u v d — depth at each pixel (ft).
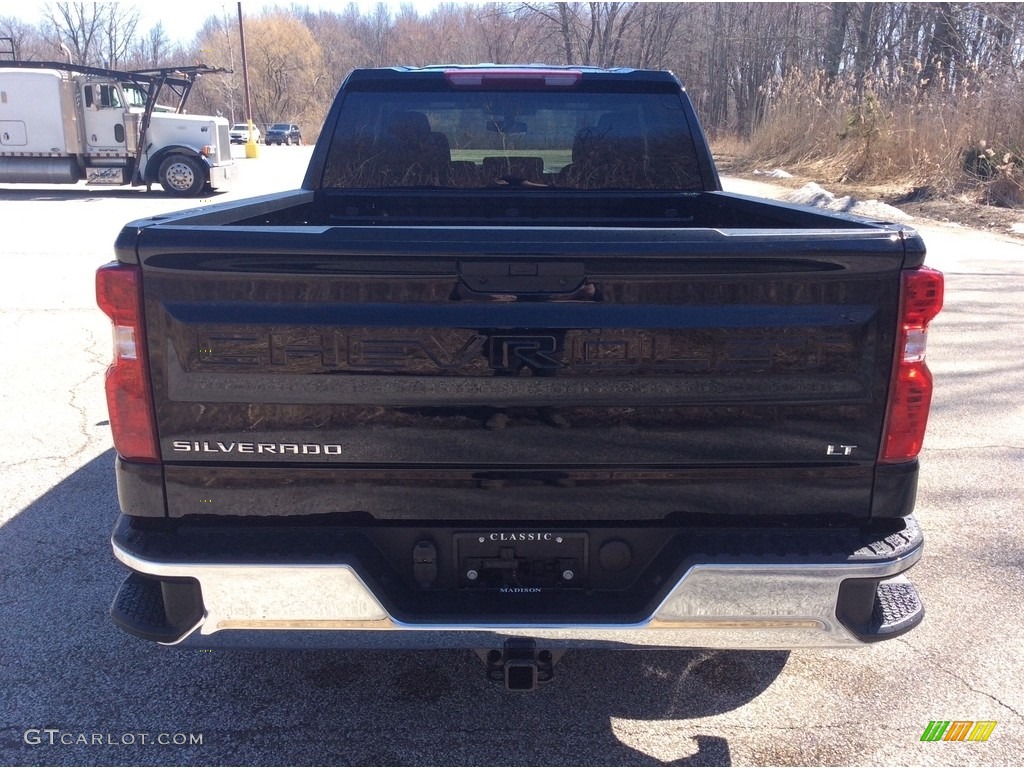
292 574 7.32
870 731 9.11
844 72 87.40
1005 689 9.83
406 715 9.28
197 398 7.30
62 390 19.92
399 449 7.41
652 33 137.08
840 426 7.49
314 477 7.50
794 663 10.31
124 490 7.55
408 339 7.19
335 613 7.43
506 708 9.41
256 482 7.52
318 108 230.07
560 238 7.10
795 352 7.30
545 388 7.30
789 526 7.78
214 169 65.98
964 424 18.56
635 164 13.99
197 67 63.62
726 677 10.02
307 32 238.48
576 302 7.20
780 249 7.11
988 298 29.66
